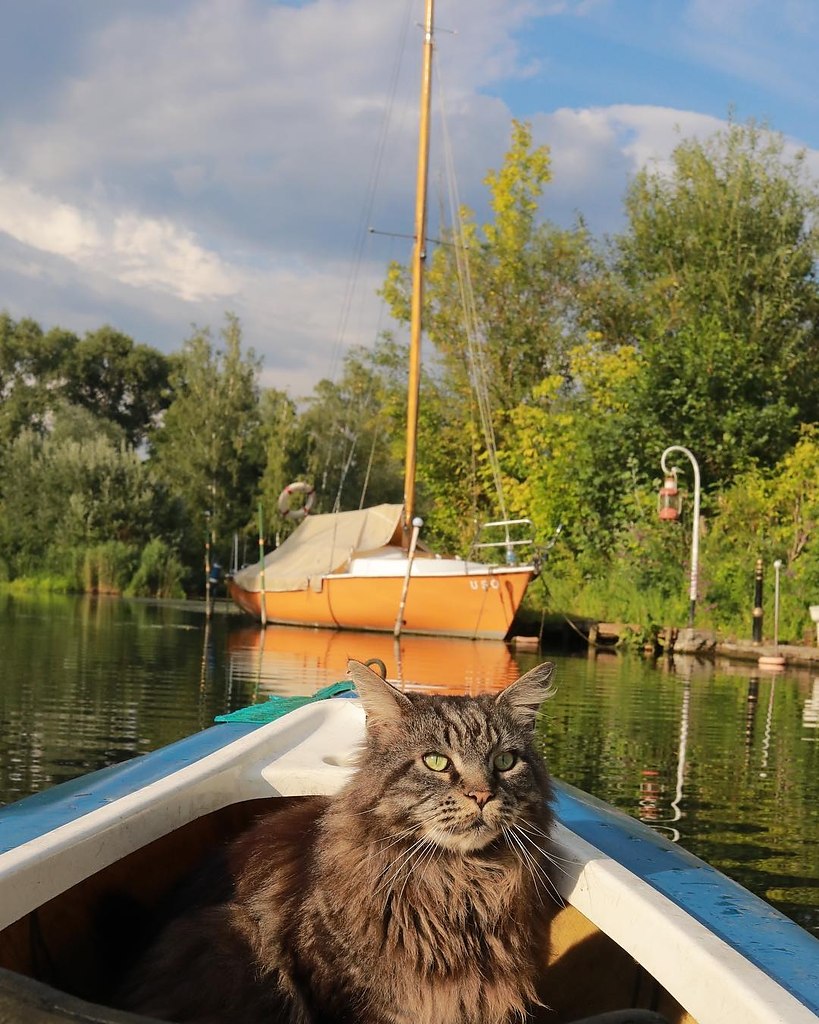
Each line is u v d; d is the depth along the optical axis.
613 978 2.46
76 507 37.25
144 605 28.33
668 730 8.99
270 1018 2.20
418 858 2.26
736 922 2.13
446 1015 2.23
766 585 19.25
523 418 26.72
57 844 2.09
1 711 8.70
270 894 2.35
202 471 45.62
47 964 2.26
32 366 58.44
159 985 2.28
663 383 24.11
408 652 15.42
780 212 30.58
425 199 21.52
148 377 59.69
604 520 23.59
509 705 2.59
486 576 18.48
